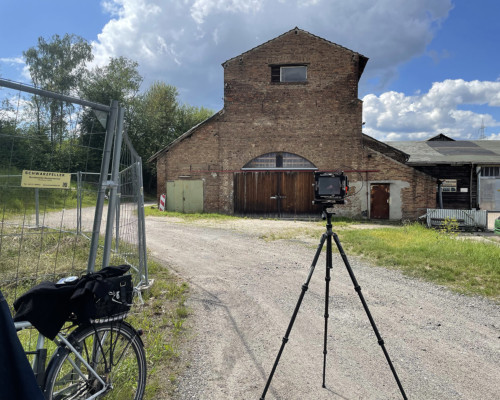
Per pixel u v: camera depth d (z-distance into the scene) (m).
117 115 3.06
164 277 6.02
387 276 6.35
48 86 30.06
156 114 36.78
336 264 7.24
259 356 3.45
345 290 5.55
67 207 4.55
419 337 3.92
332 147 16.92
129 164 5.02
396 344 3.74
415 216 16.36
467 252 7.81
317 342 3.78
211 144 17.66
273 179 17.20
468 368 3.27
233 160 17.48
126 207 5.46
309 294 5.36
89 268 3.05
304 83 17.02
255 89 17.28
